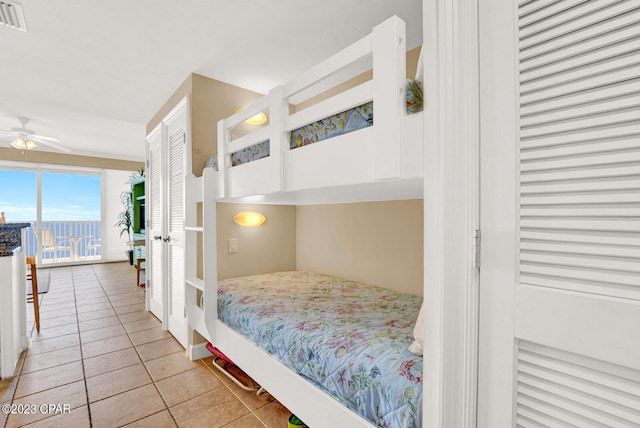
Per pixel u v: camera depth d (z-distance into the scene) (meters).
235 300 1.96
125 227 7.52
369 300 1.91
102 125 4.42
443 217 0.80
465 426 0.81
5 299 2.09
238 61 2.40
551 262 0.71
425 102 0.84
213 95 2.66
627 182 0.61
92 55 2.32
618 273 0.63
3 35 2.06
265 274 2.86
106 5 1.76
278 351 1.45
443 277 0.80
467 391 0.82
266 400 1.87
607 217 0.64
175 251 2.82
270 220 3.00
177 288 2.76
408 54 2.24
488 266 0.81
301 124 1.26
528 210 0.74
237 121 1.75
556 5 0.70
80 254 7.21
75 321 3.25
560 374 0.70
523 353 0.75
